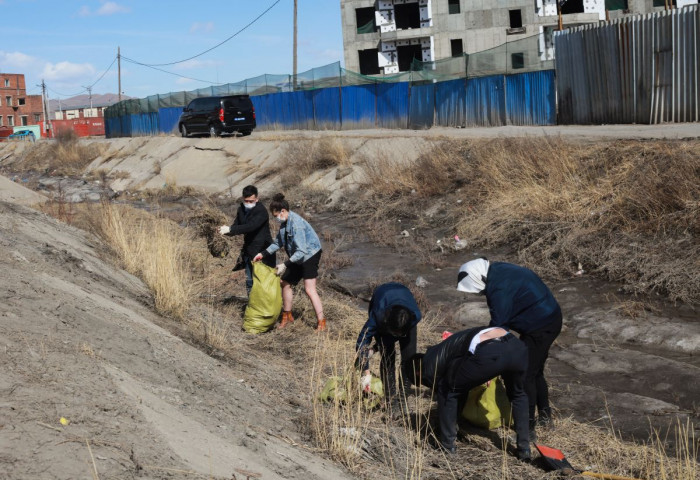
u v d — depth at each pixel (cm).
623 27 1828
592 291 965
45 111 9081
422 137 1906
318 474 425
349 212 1675
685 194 1062
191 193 2402
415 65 2986
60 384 392
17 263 661
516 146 1526
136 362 514
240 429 457
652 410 614
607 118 1939
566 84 2092
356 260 1284
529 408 537
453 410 511
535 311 523
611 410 623
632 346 789
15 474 283
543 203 1246
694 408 611
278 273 808
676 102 1703
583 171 1299
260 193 2117
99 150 3609
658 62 1736
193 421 428
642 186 1138
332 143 2130
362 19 5450
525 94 2272
